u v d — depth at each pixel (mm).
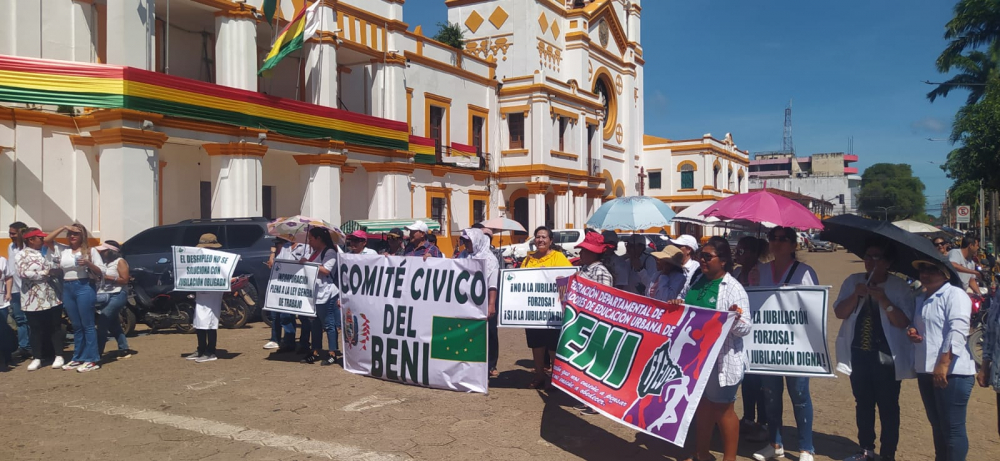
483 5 33812
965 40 29609
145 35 15484
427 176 26781
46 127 14688
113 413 6711
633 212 8477
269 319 12562
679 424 5051
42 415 6648
